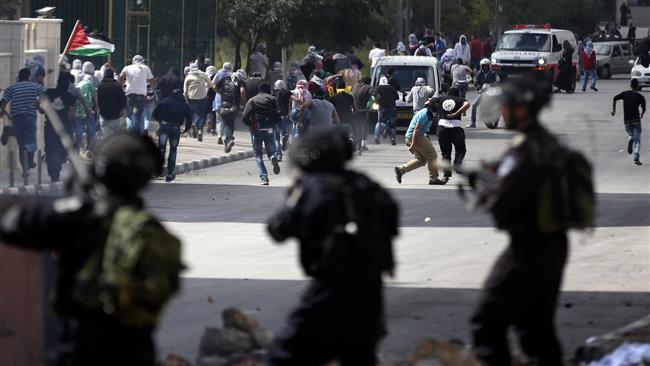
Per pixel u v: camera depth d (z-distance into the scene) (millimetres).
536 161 20328
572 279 37375
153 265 15648
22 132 61938
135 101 83625
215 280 37031
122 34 103812
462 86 120062
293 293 34875
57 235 16109
